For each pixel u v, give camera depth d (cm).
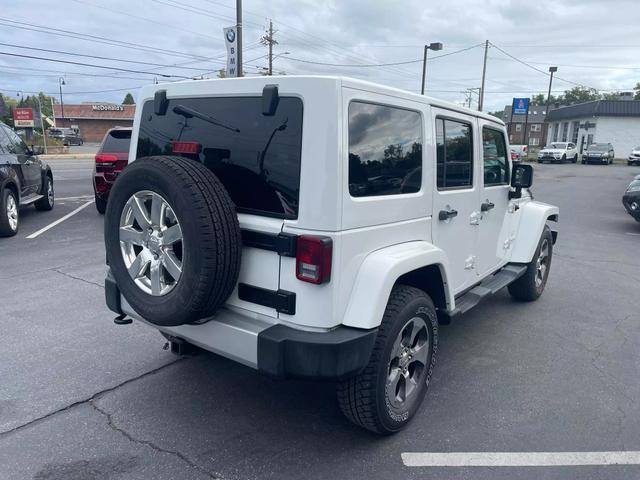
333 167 261
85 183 1761
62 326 487
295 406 357
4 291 586
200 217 260
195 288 265
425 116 333
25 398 359
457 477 288
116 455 299
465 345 470
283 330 273
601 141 4812
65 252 770
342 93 262
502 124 468
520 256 534
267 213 280
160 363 416
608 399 377
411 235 330
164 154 334
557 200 1639
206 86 305
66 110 7569
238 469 289
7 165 866
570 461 304
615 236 1032
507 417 350
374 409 297
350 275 279
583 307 582
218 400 362
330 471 289
